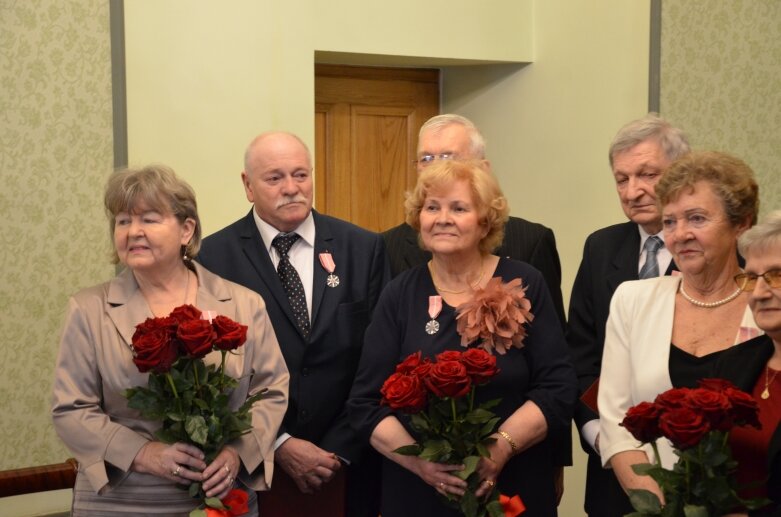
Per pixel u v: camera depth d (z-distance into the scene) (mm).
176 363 2561
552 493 2789
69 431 2602
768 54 4168
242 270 3199
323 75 5348
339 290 3213
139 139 4406
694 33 4359
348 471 3188
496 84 5434
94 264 4133
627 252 3031
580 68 4930
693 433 2045
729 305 2453
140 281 2781
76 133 4082
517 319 2656
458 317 2682
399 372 2557
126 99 4273
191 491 2537
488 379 2518
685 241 2416
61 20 4035
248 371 2826
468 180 2740
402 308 2822
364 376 2820
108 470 2596
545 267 3334
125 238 2686
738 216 2406
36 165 4004
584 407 2979
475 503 2521
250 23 4625
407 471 2719
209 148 4559
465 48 5152
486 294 2664
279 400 2832
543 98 5176
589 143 4879
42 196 4020
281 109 4719
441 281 2824
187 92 4504
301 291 3213
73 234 4086
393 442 2670
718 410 2061
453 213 2723
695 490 2125
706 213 2395
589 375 3012
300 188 3182
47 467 2986
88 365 2682
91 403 2660
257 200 3217
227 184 4602
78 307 2717
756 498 2107
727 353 2318
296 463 3039
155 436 2547
